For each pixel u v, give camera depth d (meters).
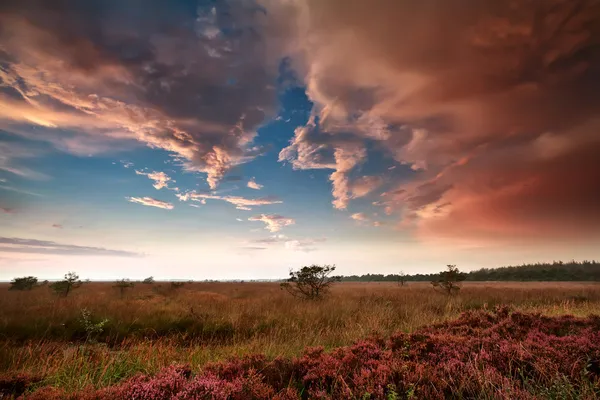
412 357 4.70
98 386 4.37
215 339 8.68
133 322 9.84
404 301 15.86
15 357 6.09
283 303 15.49
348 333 8.31
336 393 3.55
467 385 3.52
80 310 10.12
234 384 3.58
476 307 14.45
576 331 5.86
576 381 3.51
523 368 3.97
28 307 12.41
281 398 3.38
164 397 3.23
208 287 38.94
